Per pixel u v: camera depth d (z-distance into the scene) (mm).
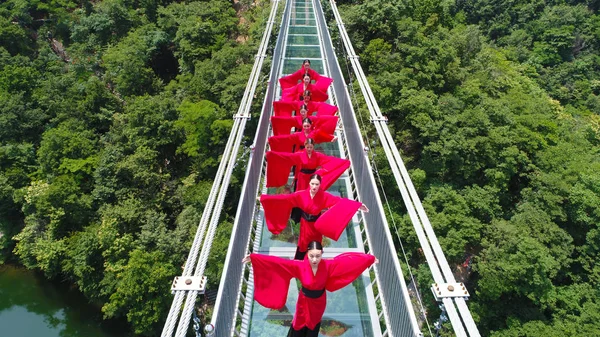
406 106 30891
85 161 30109
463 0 64750
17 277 28750
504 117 33938
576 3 65688
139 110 32062
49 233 26938
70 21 48188
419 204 6723
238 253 6688
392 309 6273
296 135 9641
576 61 56000
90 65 41781
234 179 27500
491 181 30875
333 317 7039
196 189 28875
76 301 27203
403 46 34094
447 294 5059
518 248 24531
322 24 20188
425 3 42750
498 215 29781
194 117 30469
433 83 35094
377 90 31125
